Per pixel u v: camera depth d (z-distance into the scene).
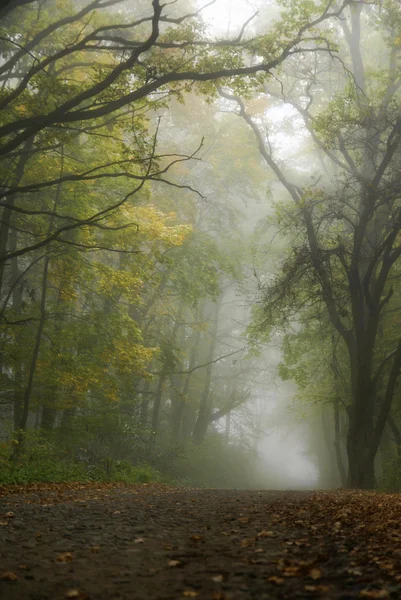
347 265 28.17
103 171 24.64
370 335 28.02
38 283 32.31
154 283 28.64
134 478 24.97
